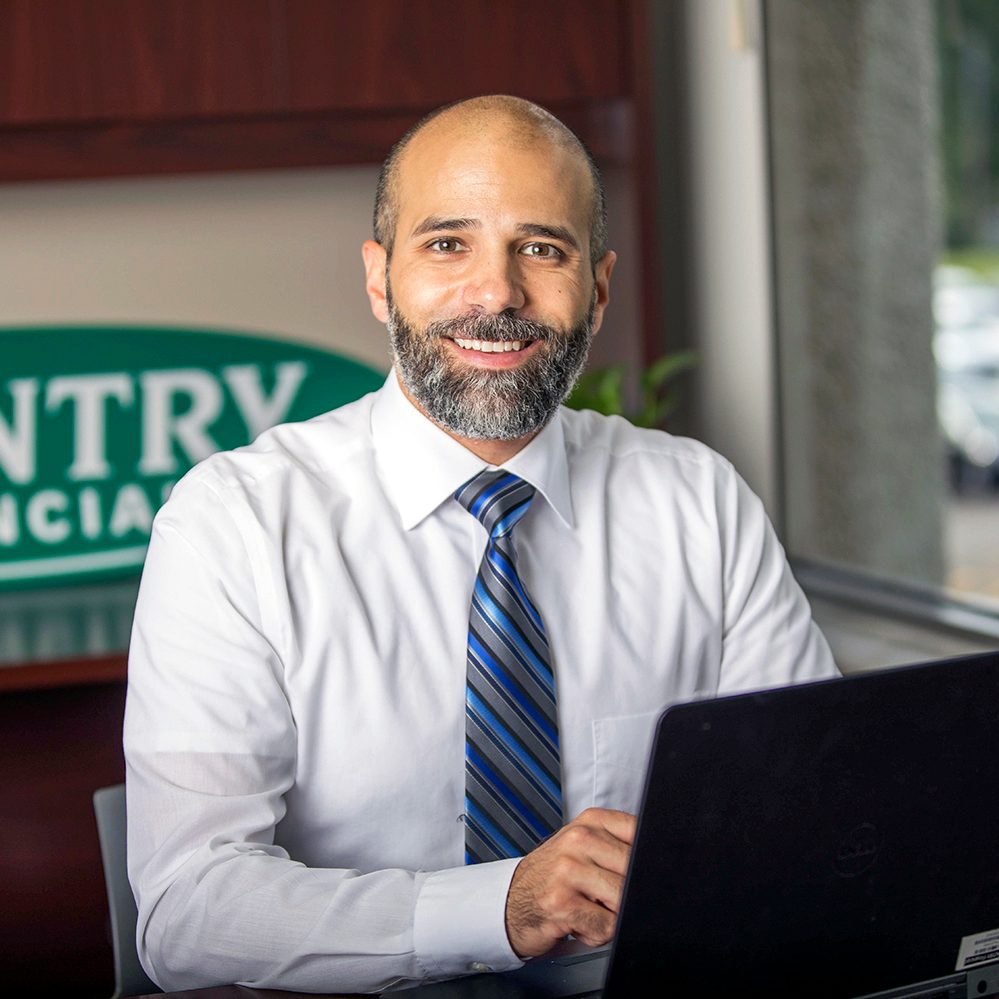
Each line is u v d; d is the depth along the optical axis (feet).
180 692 4.89
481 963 4.17
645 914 3.39
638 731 5.55
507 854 5.02
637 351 10.30
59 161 9.47
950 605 10.07
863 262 11.48
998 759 3.62
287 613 5.06
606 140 10.28
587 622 5.51
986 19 11.02
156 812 4.77
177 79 9.44
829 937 3.63
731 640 5.87
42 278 10.52
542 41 9.86
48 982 8.61
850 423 11.56
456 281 5.04
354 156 9.85
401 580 5.28
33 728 8.55
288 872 4.44
